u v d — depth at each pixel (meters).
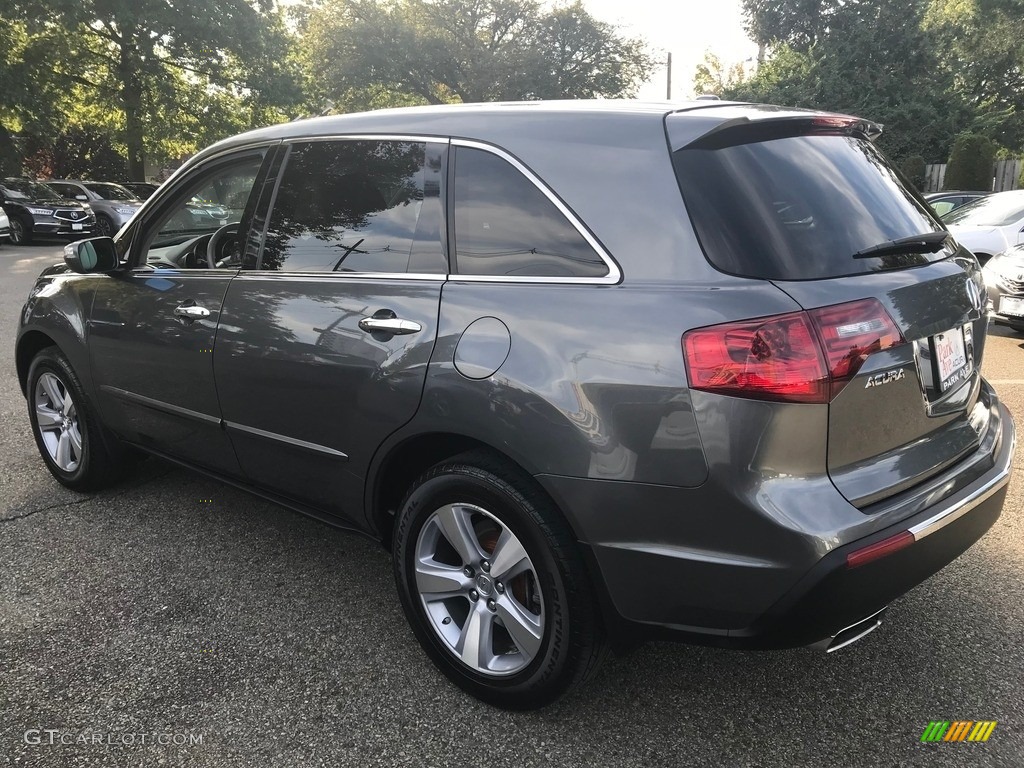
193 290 3.10
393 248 2.56
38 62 23.42
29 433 4.91
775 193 2.07
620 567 2.04
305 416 2.71
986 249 9.56
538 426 2.08
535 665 2.24
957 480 2.18
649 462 1.94
